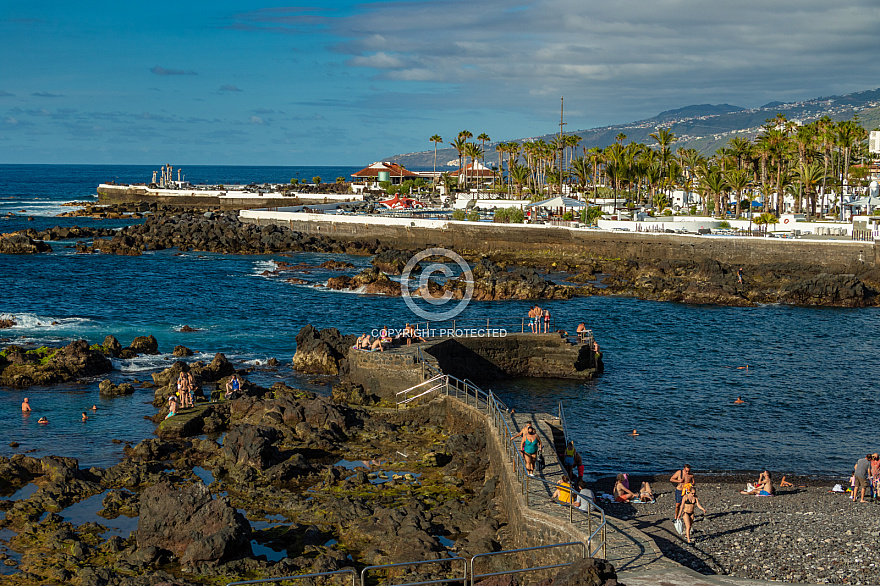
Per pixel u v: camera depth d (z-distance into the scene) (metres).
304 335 53.38
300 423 38.62
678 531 24.72
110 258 112.12
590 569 17.45
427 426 41.38
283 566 24.64
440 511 29.62
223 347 59.47
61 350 52.25
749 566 21.48
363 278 87.69
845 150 131.12
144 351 56.62
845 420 44.56
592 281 94.81
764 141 141.75
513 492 26.19
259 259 113.38
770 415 45.34
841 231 104.31
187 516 26.17
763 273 95.06
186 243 124.94
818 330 69.31
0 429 39.91
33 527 27.84
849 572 20.88
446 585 23.39
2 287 85.75
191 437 38.81
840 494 31.58
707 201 152.88
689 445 39.91
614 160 157.38
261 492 31.53
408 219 124.94
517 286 83.88
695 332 68.00
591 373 53.28
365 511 29.23
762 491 31.20
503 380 52.97
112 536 27.36
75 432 39.69
